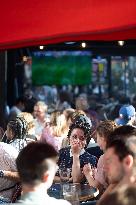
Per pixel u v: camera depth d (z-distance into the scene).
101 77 18.50
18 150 5.91
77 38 4.82
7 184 5.46
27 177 3.35
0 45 4.14
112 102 17.27
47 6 3.79
